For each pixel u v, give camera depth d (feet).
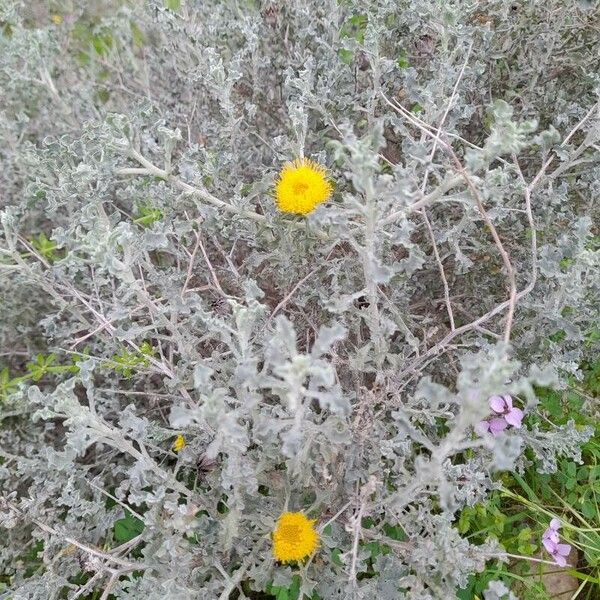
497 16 1.19
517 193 0.94
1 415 1.06
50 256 1.09
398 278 0.93
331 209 0.80
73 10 1.51
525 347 0.97
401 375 0.87
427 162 0.77
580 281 0.85
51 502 1.04
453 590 0.74
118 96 1.37
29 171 1.22
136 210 1.13
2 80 1.32
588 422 1.05
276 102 1.31
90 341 1.20
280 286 1.03
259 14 1.28
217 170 1.01
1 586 0.98
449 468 0.83
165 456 1.03
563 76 1.21
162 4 1.24
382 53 1.20
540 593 0.91
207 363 0.92
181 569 0.81
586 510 0.97
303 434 0.72
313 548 0.76
